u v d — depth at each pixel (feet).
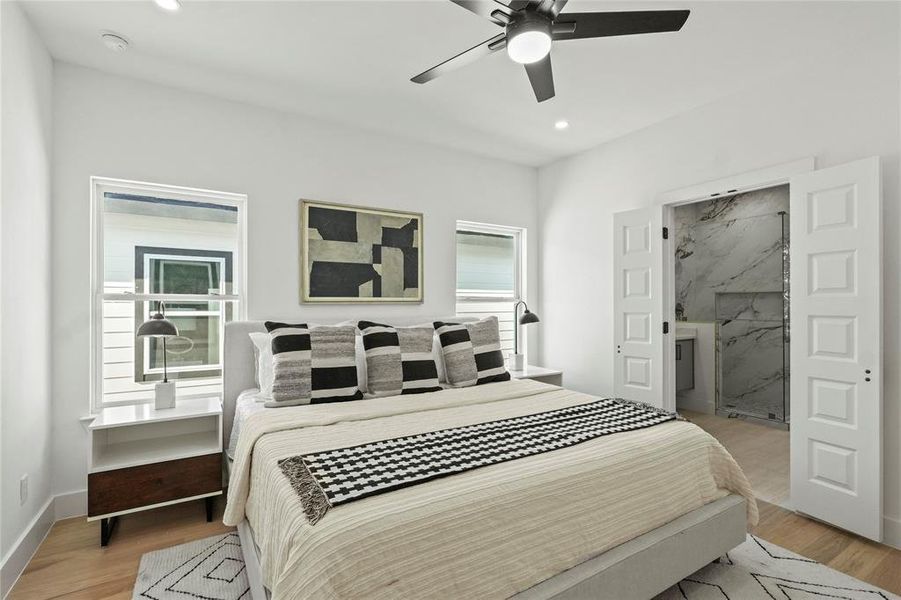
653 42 8.02
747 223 15.89
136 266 9.62
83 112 8.77
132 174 9.20
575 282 14.15
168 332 8.30
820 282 8.25
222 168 10.14
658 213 11.48
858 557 7.18
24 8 6.95
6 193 6.37
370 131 12.10
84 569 6.81
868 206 7.57
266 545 4.93
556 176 14.79
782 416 14.90
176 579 6.54
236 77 9.25
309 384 8.56
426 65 8.80
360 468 5.24
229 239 10.57
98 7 6.97
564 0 5.28
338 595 3.76
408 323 12.62
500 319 15.10
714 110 10.42
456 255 13.85
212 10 7.07
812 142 8.71
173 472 8.01
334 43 8.04
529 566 4.67
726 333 16.47
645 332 11.80
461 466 5.31
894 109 7.66
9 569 6.30
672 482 6.14
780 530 8.04
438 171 13.29
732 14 7.23
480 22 7.43
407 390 9.52
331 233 11.44
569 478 5.26
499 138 12.75
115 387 9.40
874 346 7.51
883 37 7.77
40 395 7.74
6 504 6.33
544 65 6.73
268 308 10.64
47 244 8.15
